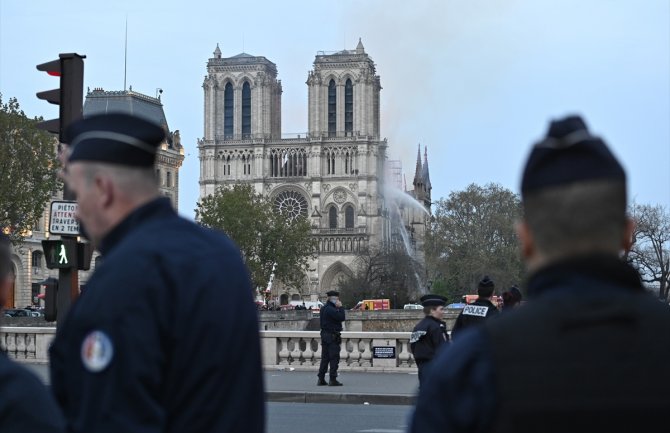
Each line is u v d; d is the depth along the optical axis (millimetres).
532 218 5035
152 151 6457
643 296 4902
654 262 145250
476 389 4746
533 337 4754
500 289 188000
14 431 5336
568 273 4914
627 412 4551
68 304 23703
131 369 5641
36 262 142250
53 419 5461
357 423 26859
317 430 25312
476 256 188500
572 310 4785
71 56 23750
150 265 5930
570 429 4570
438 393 4848
